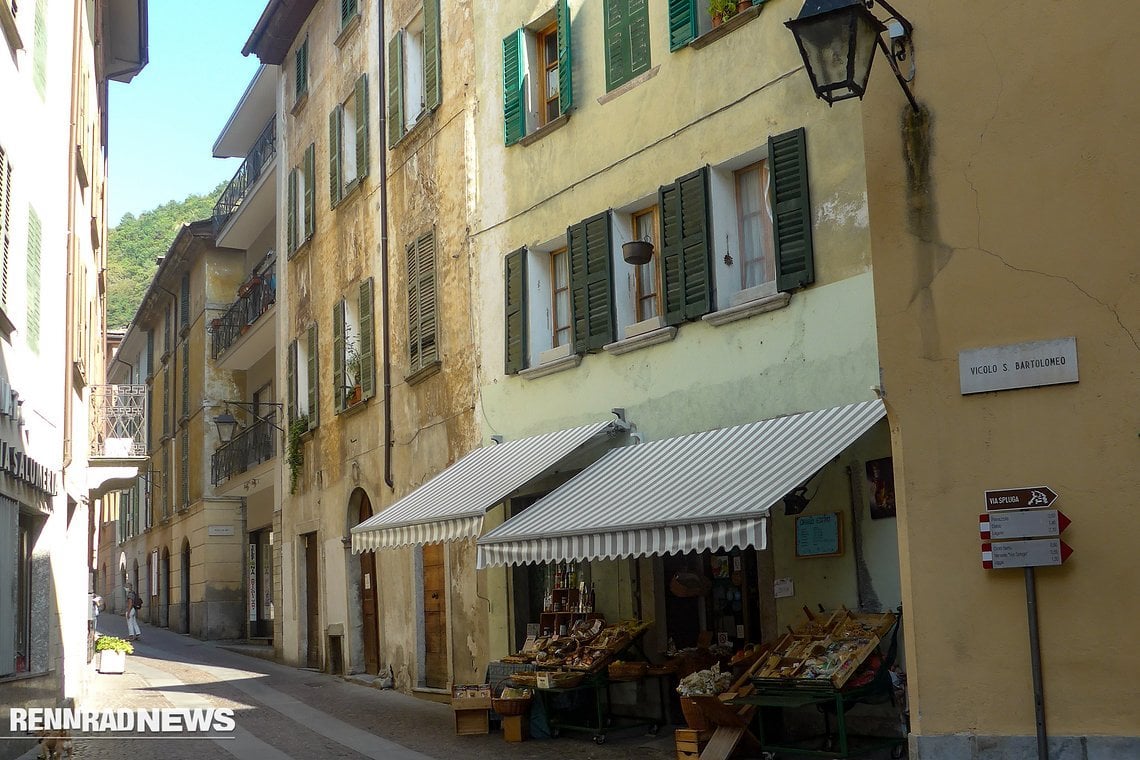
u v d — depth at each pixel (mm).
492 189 16672
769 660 10570
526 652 14289
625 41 13969
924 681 8398
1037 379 8289
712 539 9719
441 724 14766
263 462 29125
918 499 8586
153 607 46750
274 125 29984
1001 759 8078
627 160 13922
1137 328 8039
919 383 8695
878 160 9062
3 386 12406
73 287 16953
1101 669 7883
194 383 38594
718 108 12594
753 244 12484
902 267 8875
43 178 15109
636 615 13555
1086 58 8375
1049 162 8438
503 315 16234
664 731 12844
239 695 19141
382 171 20234
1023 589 8188
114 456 21922
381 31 20547
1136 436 7969
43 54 15078
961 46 8828
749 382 12023
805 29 7918
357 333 22078
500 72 16641
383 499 19906
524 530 11992
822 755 10211
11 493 12898
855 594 10922
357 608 21422
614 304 14008
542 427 15273
